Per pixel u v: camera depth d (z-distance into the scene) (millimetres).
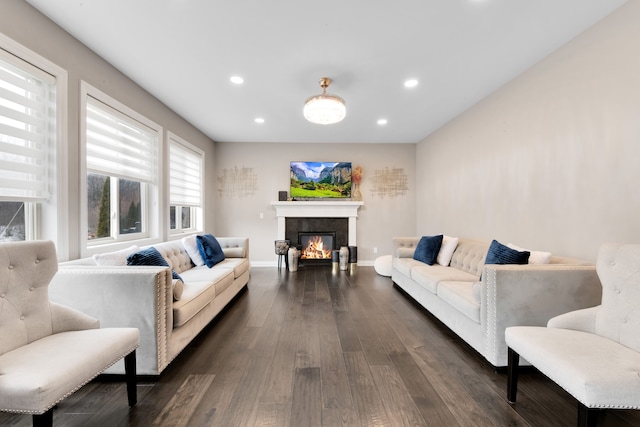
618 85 2076
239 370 1980
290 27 2271
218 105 3893
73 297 1825
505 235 3281
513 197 3150
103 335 1509
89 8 2057
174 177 4250
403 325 2789
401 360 2123
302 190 5828
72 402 1636
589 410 1189
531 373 1959
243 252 4223
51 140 2217
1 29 1846
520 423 1479
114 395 1706
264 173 5871
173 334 2006
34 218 2168
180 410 1574
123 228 3223
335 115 3193
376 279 4699
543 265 2021
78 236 2436
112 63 2811
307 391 1745
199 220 5180
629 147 2016
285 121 4574
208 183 5484
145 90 3410
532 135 2879
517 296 1926
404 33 2348
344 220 5922
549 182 2680
